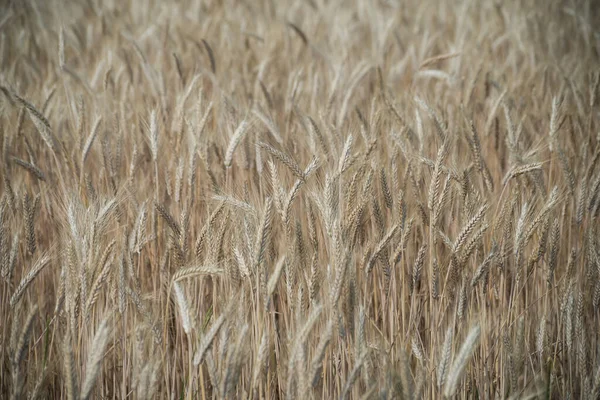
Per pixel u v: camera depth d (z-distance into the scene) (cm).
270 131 445
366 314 314
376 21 885
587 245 369
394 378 260
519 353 293
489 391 332
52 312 368
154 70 589
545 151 449
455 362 252
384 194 326
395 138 361
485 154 448
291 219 315
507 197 344
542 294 372
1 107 444
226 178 362
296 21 945
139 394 251
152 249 356
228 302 291
